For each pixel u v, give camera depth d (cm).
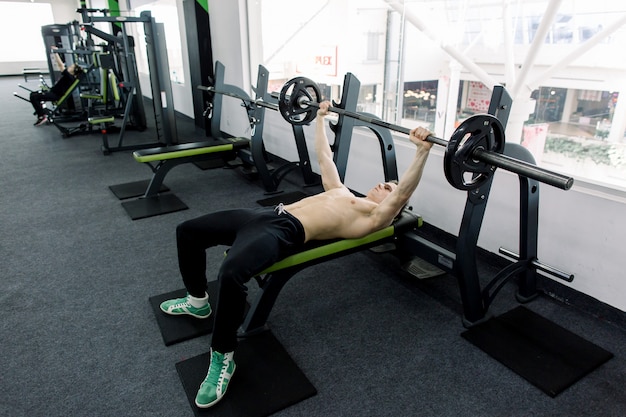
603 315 185
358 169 312
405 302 200
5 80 1070
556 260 198
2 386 152
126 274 224
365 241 186
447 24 311
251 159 345
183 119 641
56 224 284
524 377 153
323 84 423
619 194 174
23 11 1123
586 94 262
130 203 316
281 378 152
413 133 162
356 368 159
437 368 159
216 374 143
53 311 194
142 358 165
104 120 471
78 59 689
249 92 441
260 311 172
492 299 185
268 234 152
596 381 153
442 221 255
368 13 356
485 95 333
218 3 447
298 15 436
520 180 176
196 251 168
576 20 260
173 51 657
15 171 398
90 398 147
